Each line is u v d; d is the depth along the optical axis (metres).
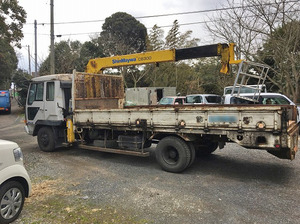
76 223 3.47
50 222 3.50
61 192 4.58
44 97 7.89
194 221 3.52
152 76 31.31
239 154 7.46
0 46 24.05
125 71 31.19
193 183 5.04
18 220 3.54
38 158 7.21
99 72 8.73
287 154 4.80
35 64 22.53
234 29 16.12
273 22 14.49
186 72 30.86
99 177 5.45
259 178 5.31
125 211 3.83
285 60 15.47
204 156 7.20
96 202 4.15
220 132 4.95
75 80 7.32
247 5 15.26
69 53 27.88
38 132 8.21
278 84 15.72
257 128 4.54
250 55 15.87
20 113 25.33
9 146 3.53
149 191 4.61
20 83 8.64
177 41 29.25
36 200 4.23
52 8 17.05
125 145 6.48
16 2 14.09
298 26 13.82
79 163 6.64
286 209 3.85
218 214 3.71
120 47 31.22
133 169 6.05
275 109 4.37
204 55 7.00
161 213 3.76
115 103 8.97
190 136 5.45
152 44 30.00
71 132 7.39
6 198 3.41
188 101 15.20
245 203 4.07
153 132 5.94
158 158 5.88
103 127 6.65
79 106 7.39
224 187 4.80
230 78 20.88
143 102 22.12
